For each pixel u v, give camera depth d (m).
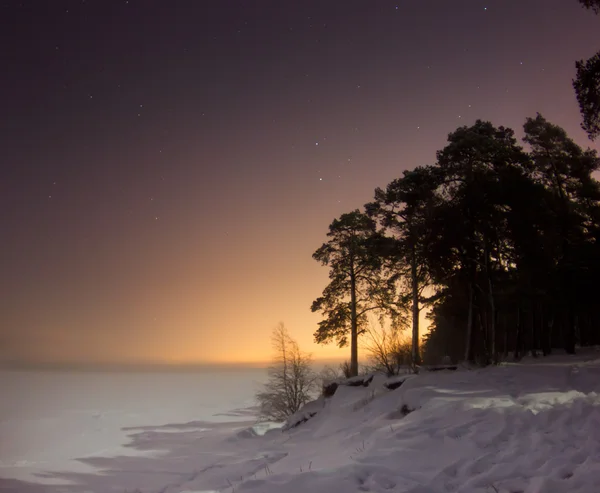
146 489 24.02
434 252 30.88
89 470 38.56
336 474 8.62
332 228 41.16
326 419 23.98
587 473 6.89
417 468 8.99
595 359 27.14
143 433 65.44
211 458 29.17
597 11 17.97
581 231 37.06
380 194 36.19
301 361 37.69
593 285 33.38
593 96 18.47
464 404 13.39
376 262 38.06
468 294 33.94
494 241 31.39
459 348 45.78
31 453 58.72
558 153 39.03
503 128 32.78
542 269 33.22
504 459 8.50
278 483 8.59
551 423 10.39
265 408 37.97
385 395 21.17
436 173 33.00
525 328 44.66
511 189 30.06
